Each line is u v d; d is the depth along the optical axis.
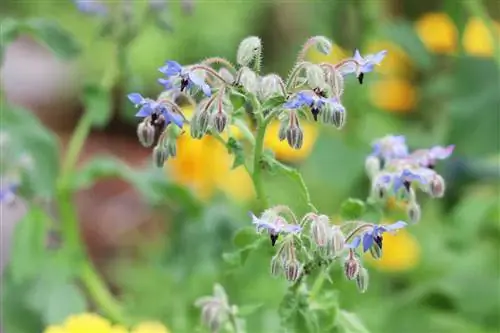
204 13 1.84
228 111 0.80
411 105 1.28
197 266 1.07
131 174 1.05
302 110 0.80
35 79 2.17
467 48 1.19
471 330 1.05
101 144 1.87
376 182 0.86
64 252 1.05
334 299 0.85
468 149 1.06
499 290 1.05
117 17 1.06
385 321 1.05
